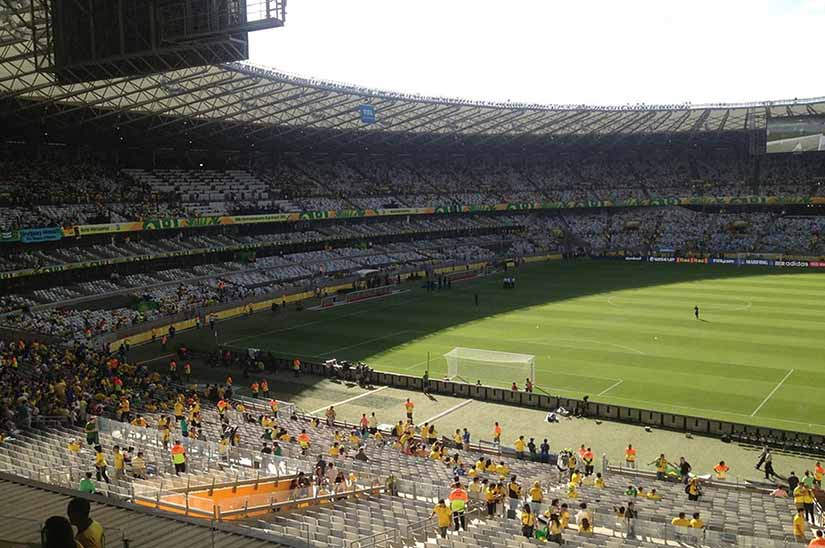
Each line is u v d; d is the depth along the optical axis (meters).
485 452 43.41
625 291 99.12
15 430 34.88
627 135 141.50
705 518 29.12
